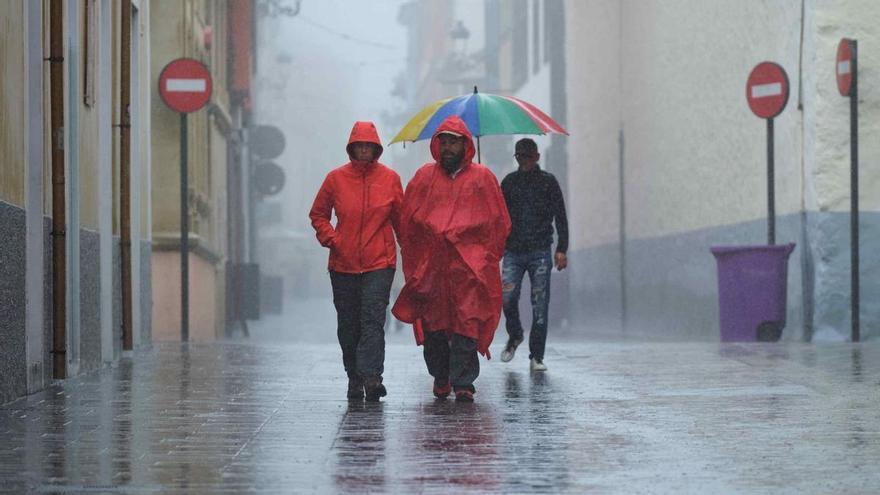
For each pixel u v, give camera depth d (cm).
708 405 1769
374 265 1855
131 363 2470
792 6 3503
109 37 2577
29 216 1967
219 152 5719
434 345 1864
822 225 3331
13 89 1844
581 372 2245
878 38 3331
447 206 1847
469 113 2139
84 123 2325
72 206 2230
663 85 4925
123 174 2725
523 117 2150
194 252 4438
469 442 1448
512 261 2266
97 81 2445
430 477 1230
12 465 1300
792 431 1520
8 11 1819
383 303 1855
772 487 1176
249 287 6247
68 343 2178
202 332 4700
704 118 4369
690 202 4575
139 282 2908
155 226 4125
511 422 1612
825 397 1842
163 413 1703
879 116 3328
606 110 5934
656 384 2042
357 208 1859
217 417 1662
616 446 1415
